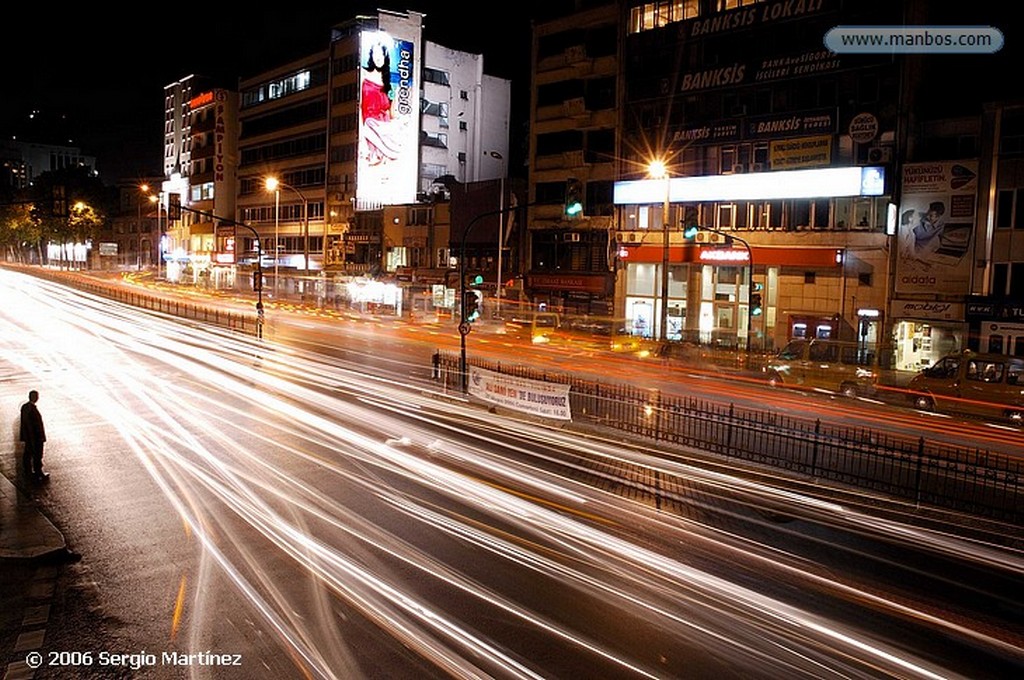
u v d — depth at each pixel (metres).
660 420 19.73
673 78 44.31
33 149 151.25
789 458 16.69
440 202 59.62
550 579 10.07
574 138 50.88
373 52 66.69
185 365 30.78
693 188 42.66
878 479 15.03
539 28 52.81
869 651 8.35
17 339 39.09
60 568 10.31
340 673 7.64
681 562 10.80
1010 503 13.84
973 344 32.06
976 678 7.86
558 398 20.61
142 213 111.25
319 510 12.72
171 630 8.57
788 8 39.16
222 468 15.33
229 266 90.31
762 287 41.22
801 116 38.81
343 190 70.62
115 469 15.23
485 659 7.94
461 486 14.25
